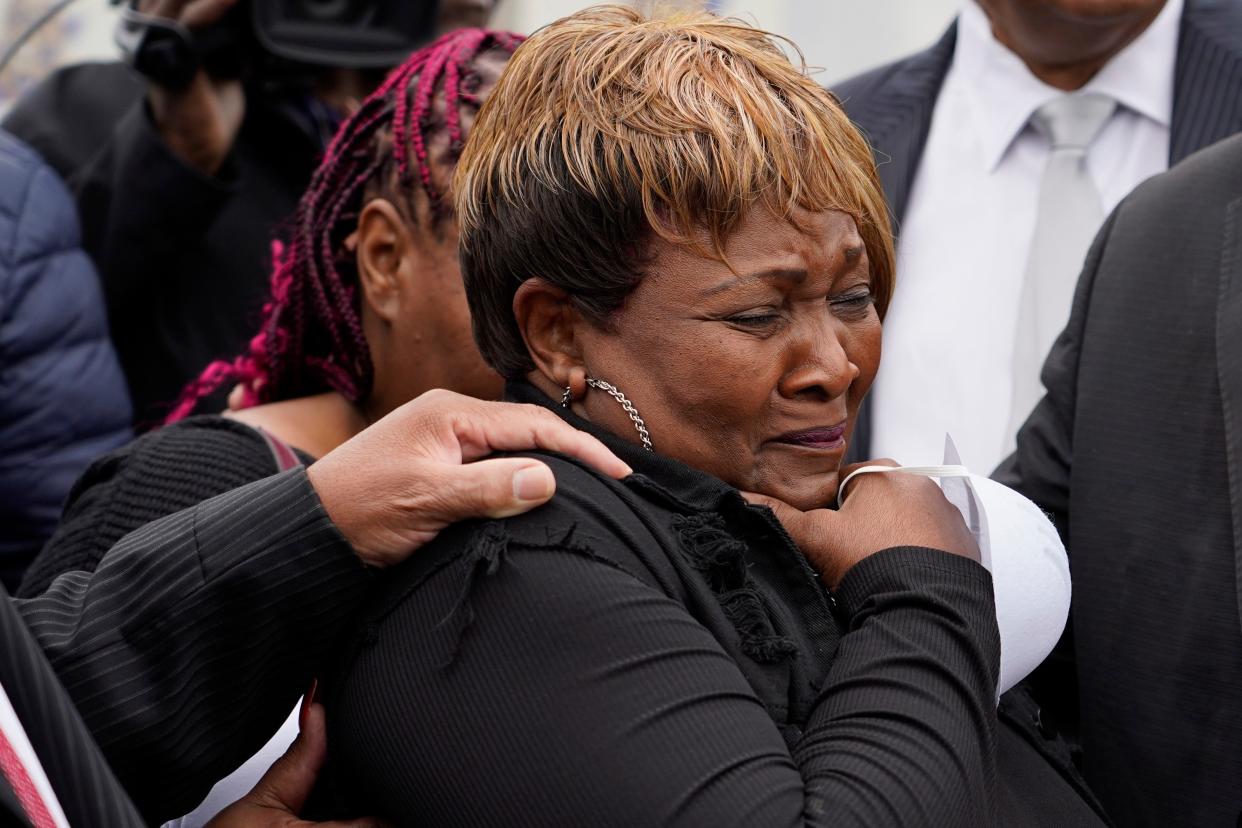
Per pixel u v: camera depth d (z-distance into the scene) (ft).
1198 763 7.39
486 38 8.03
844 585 5.58
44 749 4.69
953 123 11.13
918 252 10.96
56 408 10.47
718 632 5.14
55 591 5.67
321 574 5.31
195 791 5.55
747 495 5.65
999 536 6.13
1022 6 10.29
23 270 10.41
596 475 5.33
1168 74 10.62
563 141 5.30
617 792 4.68
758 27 5.74
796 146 5.31
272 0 11.21
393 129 7.73
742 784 4.68
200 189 11.38
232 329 11.89
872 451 10.66
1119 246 8.30
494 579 4.99
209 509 5.57
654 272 5.30
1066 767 6.43
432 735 4.98
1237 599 7.24
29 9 15.16
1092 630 7.86
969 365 10.59
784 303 5.40
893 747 4.89
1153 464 7.78
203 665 5.38
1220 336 7.59
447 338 7.71
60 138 12.50
